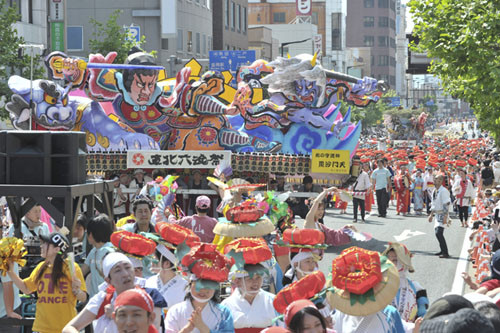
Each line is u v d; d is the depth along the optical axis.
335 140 25.17
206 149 25.34
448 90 23.31
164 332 7.75
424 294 8.84
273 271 10.34
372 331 6.77
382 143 80.44
